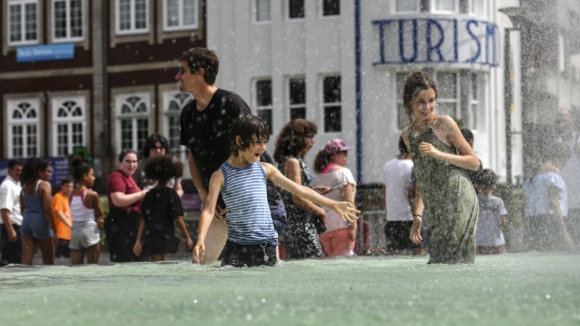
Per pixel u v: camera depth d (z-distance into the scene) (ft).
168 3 254.47
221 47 228.63
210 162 50.62
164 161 72.90
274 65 221.05
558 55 82.02
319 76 216.33
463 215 44.45
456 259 44.06
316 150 214.90
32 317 20.07
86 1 263.49
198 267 41.83
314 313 19.83
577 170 72.79
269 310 20.56
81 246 85.81
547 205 69.51
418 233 50.16
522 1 86.28
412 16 208.74
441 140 45.34
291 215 60.54
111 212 76.23
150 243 72.90
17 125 270.46
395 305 21.29
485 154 213.46
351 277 31.83
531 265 39.32
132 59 258.98
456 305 21.08
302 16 218.38
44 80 267.80
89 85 263.49
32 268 43.32
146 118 258.16
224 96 49.83
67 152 265.75
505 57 128.26
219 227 49.14
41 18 268.21
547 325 17.44
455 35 209.26
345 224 68.95
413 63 208.54
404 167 76.95
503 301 21.77
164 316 19.77
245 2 225.15
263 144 43.47
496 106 215.10
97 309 21.61
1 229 93.76
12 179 93.30
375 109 210.59
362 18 211.41
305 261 47.57
